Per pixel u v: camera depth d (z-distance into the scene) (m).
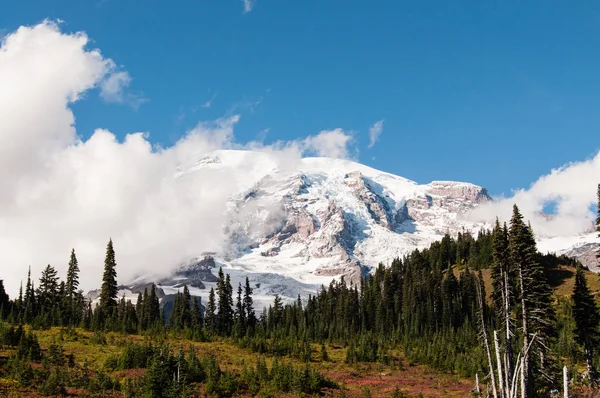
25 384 63.72
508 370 24.31
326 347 136.25
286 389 77.12
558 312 137.75
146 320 149.25
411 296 173.62
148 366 75.00
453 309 163.50
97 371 74.88
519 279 62.31
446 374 104.88
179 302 169.12
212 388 70.62
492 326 122.69
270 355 110.88
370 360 117.62
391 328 163.75
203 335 122.25
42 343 92.25
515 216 64.38
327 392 79.19
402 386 89.81
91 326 115.06
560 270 189.50
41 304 133.75
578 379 68.94
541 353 61.62
